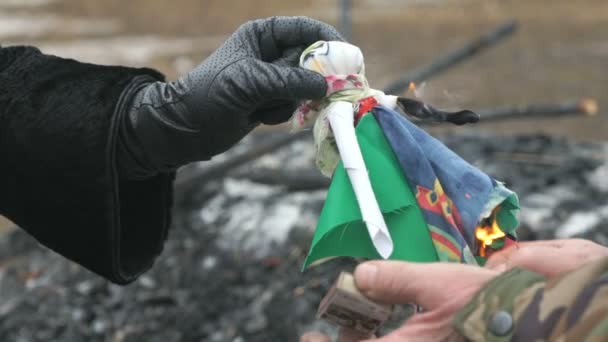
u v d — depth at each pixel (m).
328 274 3.43
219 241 3.86
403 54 9.77
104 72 1.38
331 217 1.21
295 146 4.82
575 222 3.72
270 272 3.58
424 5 12.74
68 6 12.62
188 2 12.92
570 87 8.49
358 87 1.30
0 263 4.07
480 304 0.99
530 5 12.55
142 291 3.61
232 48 1.37
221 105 1.30
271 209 4.03
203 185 4.31
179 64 9.62
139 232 1.48
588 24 11.42
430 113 1.29
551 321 0.93
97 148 1.30
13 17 11.98
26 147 1.31
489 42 4.70
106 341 3.38
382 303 1.10
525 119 7.57
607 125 7.35
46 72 1.37
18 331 3.46
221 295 3.51
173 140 1.35
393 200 1.24
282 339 3.19
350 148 1.23
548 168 4.32
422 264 1.08
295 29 1.40
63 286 3.74
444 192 1.26
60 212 1.34
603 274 0.94
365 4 12.90
